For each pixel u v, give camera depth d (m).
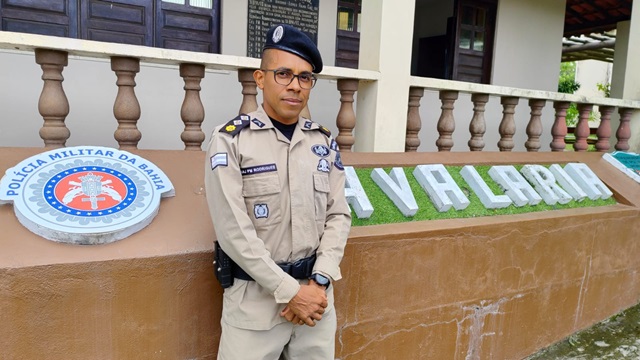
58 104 2.34
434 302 2.69
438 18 8.17
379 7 3.23
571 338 3.50
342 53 6.02
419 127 3.67
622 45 8.00
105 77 4.30
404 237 2.49
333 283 2.29
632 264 3.87
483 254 2.85
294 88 1.64
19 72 3.96
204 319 2.01
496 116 7.01
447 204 2.87
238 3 5.17
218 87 4.86
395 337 2.57
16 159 2.11
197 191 2.26
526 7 7.21
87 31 4.59
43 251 1.74
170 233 2.00
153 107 4.53
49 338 1.73
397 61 3.33
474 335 2.91
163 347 1.94
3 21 4.25
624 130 4.96
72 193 1.93
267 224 1.64
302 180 1.69
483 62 7.20
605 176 4.13
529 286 3.14
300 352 1.79
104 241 1.85
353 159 3.04
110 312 1.82
